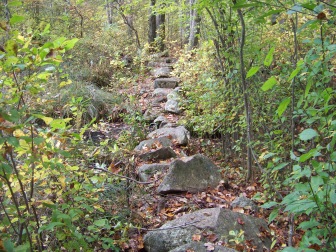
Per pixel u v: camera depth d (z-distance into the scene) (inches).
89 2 543.5
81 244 85.9
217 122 197.6
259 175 180.2
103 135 233.1
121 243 118.7
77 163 115.9
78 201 99.5
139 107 283.3
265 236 130.1
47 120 74.5
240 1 62.8
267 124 167.9
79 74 339.6
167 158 199.0
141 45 458.9
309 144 142.6
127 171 161.2
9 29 73.7
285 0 93.9
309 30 137.0
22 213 90.5
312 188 58.9
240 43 153.3
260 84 157.0
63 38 72.7
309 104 136.8
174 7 215.0
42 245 91.4
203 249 109.0
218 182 174.2
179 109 267.4
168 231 123.1
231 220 128.1
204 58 227.0
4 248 58.9
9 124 62.8
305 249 55.5
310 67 75.6
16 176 78.0
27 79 74.0
